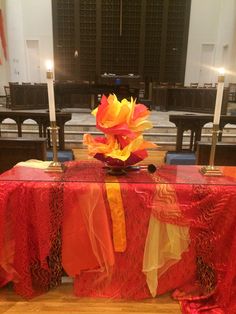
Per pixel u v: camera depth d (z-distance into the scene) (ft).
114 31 40.32
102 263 5.73
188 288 5.89
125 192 5.38
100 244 5.56
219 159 9.50
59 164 6.10
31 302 5.71
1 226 5.42
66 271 5.87
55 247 5.79
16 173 5.95
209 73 42.24
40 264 5.82
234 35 35.73
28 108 30.01
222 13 39.60
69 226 5.57
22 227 5.47
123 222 5.48
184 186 5.43
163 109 32.42
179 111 32.14
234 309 5.39
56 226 5.57
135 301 5.78
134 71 41.70
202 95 30.14
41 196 5.41
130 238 5.63
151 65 41.70
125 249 5.67
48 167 6.07
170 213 5.39
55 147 6.02
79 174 5.93
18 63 37.73
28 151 9.62
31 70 41.39
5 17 35.27
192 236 5.56
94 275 5.95
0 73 36.14
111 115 5.33
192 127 12.56
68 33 40.24
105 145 5.49
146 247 5.61
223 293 5.47
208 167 6.09
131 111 5.35
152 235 5.54
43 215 5.49
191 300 5.69
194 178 5.81
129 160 5.63
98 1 38.88
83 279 5.96
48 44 40.45
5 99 35.53
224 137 22.54
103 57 41.22
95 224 5.47
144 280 5.88
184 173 6.12
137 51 41.01
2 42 35.50
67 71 41.50
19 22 37.70
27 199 5.46
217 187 5.38
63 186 5.41
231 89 36.32
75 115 28.99
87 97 33.55
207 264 5.67
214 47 41.42
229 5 37.14
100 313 5.49
